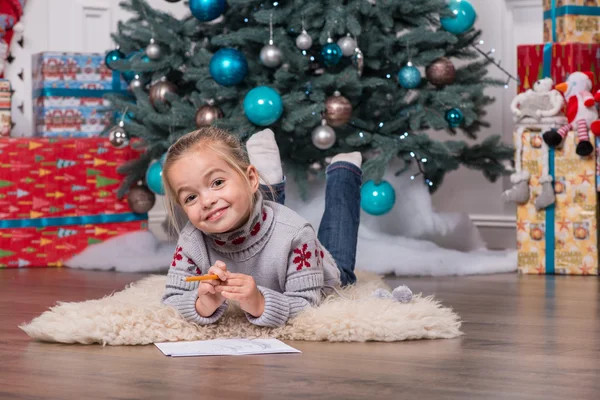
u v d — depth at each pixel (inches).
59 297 98.1
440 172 143.2
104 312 68.9
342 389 51.4
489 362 59.9
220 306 69.6
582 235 124.1
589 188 123.7
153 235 142.8
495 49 161.2
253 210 70.3
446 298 97.7
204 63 124.9
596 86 126.6
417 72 124.7
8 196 132.7
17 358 61.2
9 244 133.3
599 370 57.4
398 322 68.4
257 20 120.0
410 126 128.6
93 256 134.0
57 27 160.2
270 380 53.8
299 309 70.4
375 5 125.9
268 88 118.0
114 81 143.8
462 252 134.6
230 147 69.2
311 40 120.3
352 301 73.3
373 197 124.6
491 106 161.8
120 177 140.3
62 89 141.2
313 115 120.6
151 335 67.1
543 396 50.0
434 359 60.9
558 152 124.6
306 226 72.8
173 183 68.1
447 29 129.3
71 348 65.1
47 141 134.9
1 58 149.6
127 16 167.5
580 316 83.4
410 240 135.6
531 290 105.4
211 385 52.4
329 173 92.2
